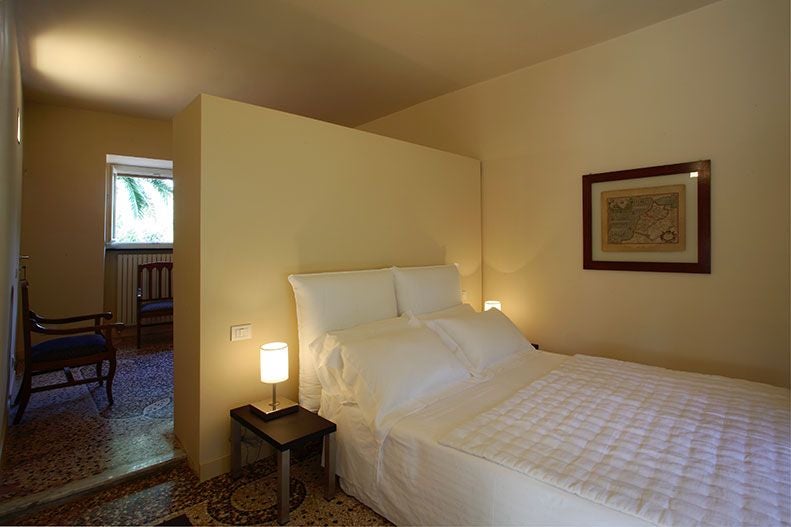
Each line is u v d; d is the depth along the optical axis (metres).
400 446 1.82
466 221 3.83
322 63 3.48
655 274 2.96
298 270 2.60
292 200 2.57
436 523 1.66
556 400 2.04
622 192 3.07
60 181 4.49
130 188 5.48
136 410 3.00
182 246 2.42
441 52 3.30
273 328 2.48
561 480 1.37
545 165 3.50
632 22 2.88
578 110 3.29
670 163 2.85
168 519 1.90
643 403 1.98
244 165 2.35
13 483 2.08
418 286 3.07
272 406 2.21
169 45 3.14
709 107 2.70
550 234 3.49
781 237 2.48
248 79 3.79
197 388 2.22
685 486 1.31
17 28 2.85
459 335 2.71
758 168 2.54
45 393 3.35
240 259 2.33
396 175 3.24
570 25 2.91
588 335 3.29
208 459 2.23
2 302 2.19
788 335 2.47
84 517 1.91
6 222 2.30
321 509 1.97
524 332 3.68
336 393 2.23
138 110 4.62
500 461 1.51
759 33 2.52
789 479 1.34
